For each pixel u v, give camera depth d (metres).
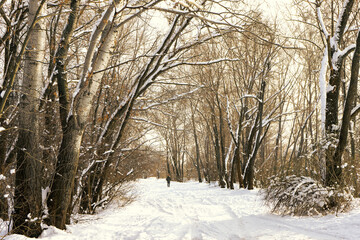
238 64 19.23
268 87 23.50
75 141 6.91
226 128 28.30
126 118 10.48
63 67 7.14
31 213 6.23
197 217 9.27
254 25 7.42
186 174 53.16
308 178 8.52
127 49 12.42
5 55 8.04
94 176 10.31
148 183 37.03
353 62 8.27
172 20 9.52
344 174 8.38
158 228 7.64
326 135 8.88
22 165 6.27
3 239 5.65
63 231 6.61
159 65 9.94
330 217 7.32
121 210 11.47
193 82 19.00
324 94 9.48
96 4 7.10
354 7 12.38
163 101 12.34
